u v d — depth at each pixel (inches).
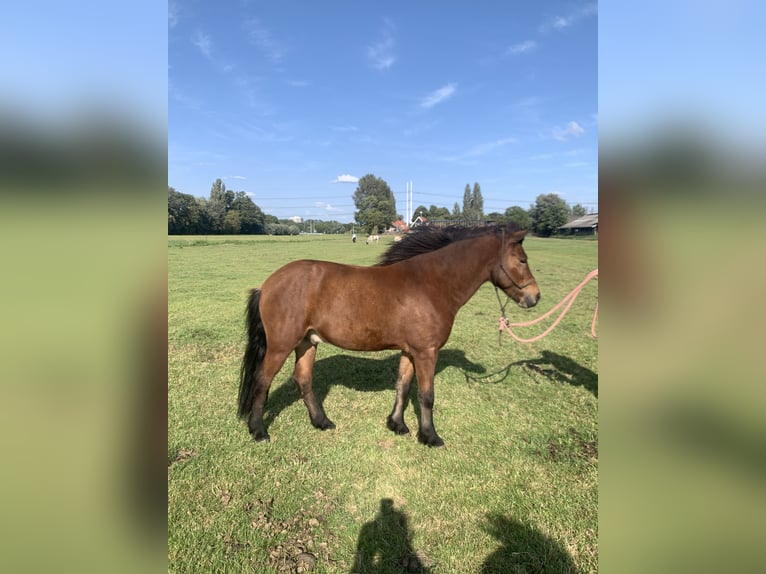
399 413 153.0
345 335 138.5
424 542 101.6
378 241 1705.2
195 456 135.0
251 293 145.9
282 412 167.9
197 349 247.0
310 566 94.1
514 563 95.7
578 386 198.1
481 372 216.7
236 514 109.2
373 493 118.8
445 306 139.8
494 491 120.0
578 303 405.4
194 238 1594.5
